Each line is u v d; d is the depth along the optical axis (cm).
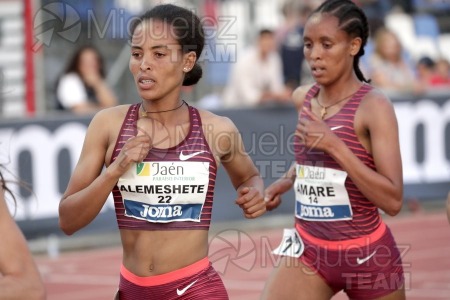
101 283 1977
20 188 2222
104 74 2500
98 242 2444
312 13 1111
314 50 1098
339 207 1105
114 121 961
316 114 1122
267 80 2652
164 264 948
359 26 1102
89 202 913
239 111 2453
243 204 995
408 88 2930
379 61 2922
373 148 1073
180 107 972
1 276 655
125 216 956
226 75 2895
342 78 1107
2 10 2489
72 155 2306
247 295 1814
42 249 2277
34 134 2250
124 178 940
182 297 952
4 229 640
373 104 1080
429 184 2759
